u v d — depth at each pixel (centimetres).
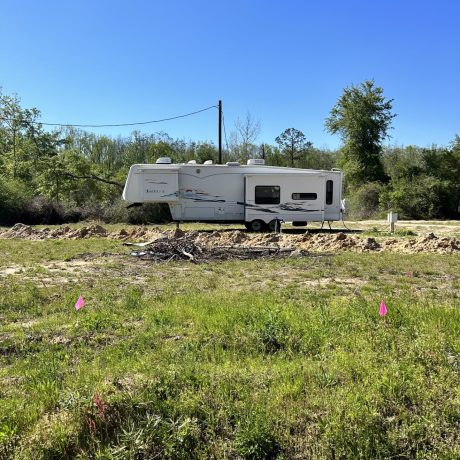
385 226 2378
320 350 502
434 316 581
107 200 3186
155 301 740
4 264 1170
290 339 522
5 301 748
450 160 3784
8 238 1820
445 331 526
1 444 341
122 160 4678
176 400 387
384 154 4688
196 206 2055
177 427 357
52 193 3269
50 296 795
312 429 361
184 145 4428
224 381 412
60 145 4694
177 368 437
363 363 445
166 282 929
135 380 416
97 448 348
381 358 457
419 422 363
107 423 364
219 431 363
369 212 3519
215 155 4228
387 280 948
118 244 1561
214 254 1300
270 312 585
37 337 569
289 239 1565
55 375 436
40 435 351
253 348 513
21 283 920
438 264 1132
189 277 991
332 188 2098
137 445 342
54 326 613
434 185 3512
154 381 410
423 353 463
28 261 1220
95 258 1277
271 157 4947
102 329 596
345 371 434
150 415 368
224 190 2053
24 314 689
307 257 1260
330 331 543
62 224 2725
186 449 349
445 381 413
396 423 364
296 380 417
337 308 636
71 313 667
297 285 882
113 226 2484
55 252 1377
